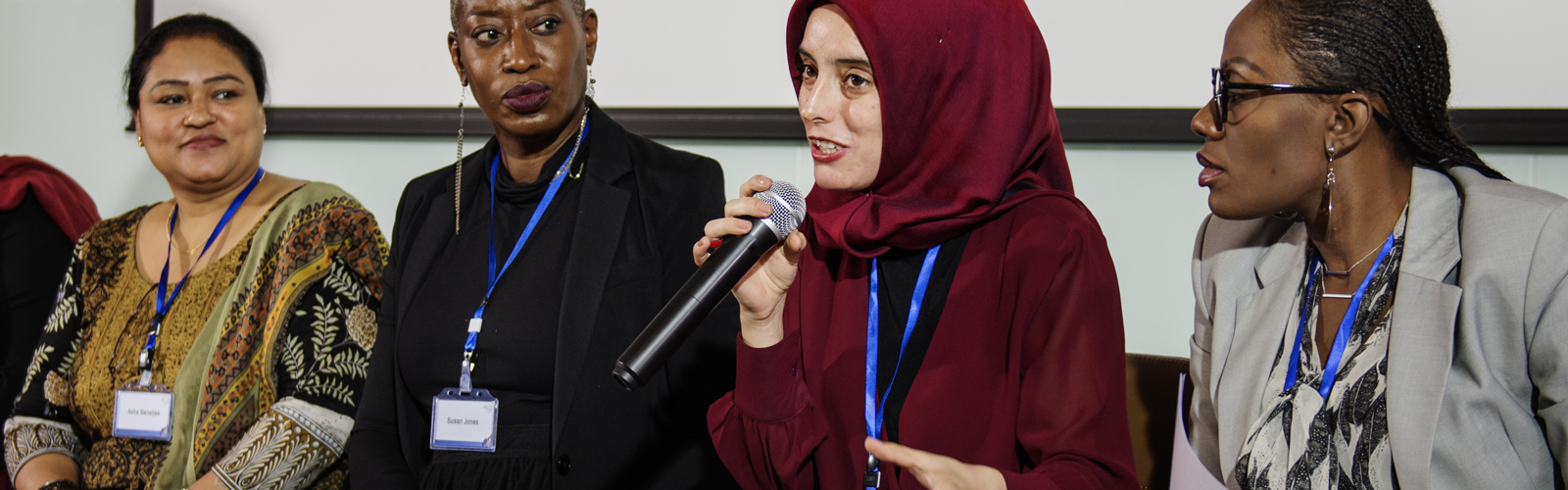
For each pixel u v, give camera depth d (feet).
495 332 5.03
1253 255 4.48
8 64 8.78
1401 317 3.72
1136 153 6.77
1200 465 3.85
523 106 5.06
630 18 7.63
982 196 3.51
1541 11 6.11
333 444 5.86
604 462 4.81
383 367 5.42
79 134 8.68
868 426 3.69
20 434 6.35
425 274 5.37
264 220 6.30
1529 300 3.55
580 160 5.43
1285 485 3.94
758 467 3.84
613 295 4.99
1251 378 4.20
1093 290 3.39
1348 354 3.92
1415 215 3.82
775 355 3.70
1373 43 3.63
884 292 3.85
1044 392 3.35
